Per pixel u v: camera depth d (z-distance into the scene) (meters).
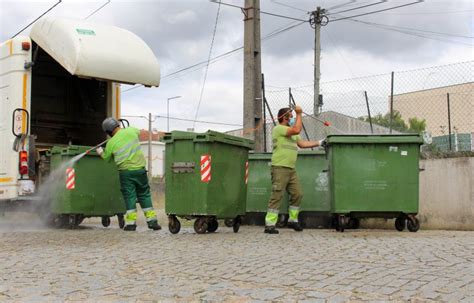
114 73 9.95
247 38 13.00
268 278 5.13
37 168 10.95
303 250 6.72
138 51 10.35
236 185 9.21
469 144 11.77
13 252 7.15
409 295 4.34
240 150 9.32
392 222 10.58
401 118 12.75
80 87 12.19
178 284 5.00
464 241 7.38
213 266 5.81
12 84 10.37
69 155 10.49
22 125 10.30
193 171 8.83
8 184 10.41
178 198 8.96
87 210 10.66
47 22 10.19
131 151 9.80
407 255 6.16
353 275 5.13
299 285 4.81
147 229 10.72
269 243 7.45
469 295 4.29
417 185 9.09
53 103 12.02
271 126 13.41
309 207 10.88
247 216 11.38
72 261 6.36
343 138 9.14
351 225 10.63
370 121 12.95
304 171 10.98
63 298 4.60
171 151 9.05
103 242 8.05
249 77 12.92
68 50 9.70
